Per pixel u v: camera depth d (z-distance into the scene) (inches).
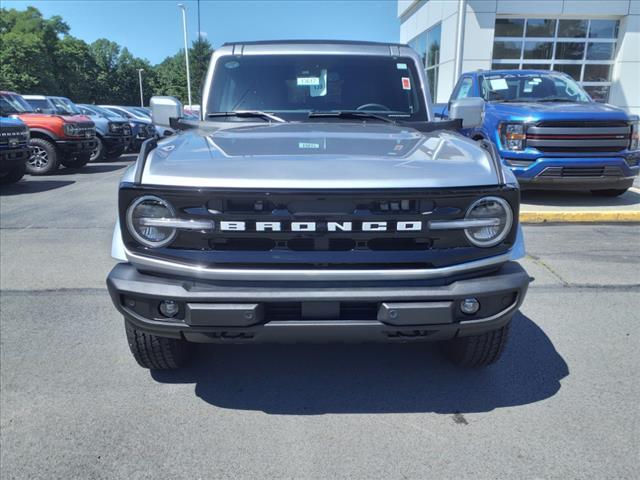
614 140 277.9
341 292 94.0
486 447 101.4
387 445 102.3
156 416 111.7
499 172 99.7
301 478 93.6
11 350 139.4
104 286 185.2
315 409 114.3
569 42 658.8
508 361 134.1
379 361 134.8
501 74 339.6
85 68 3316.9
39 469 95.9
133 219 95.6
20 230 262.2
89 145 518.6
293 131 126.6
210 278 94.7
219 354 138.4
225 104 153.8
